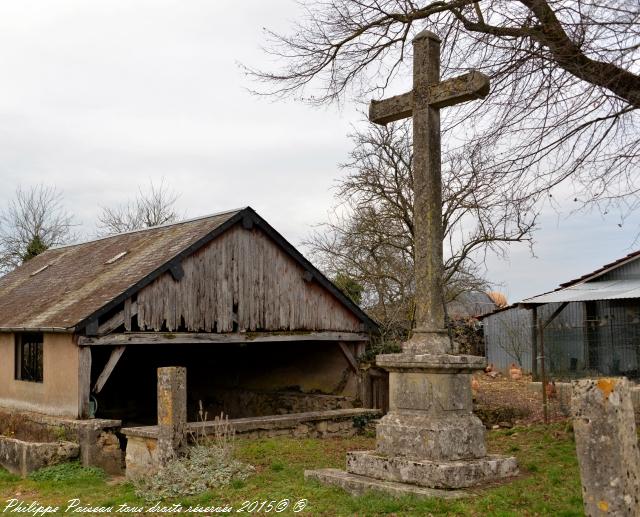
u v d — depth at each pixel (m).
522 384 24.25
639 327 19.17
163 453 9.88
